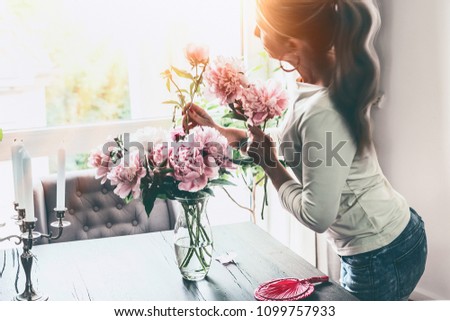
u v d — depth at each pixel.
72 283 1.81
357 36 1.67
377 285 1.85
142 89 3.04
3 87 2.85
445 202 2.90
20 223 1.70
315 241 3.16
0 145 2.79
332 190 1.70
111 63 3.14
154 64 3.03
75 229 2.50
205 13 3.02
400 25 2.96
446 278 2.95
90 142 2.91
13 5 2.85
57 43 3.02
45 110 2.95
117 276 1.85
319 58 1.79
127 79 3.18
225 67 1.69
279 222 3.15
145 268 1.91
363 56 1.68
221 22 3.04
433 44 2.84
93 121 3.17
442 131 2.86
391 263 1.85
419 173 2.99
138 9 3.00
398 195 1.93
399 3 2.95
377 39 3.04
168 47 3.03
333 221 1.73
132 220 2.57
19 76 2.87
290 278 1.81
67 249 2.08
